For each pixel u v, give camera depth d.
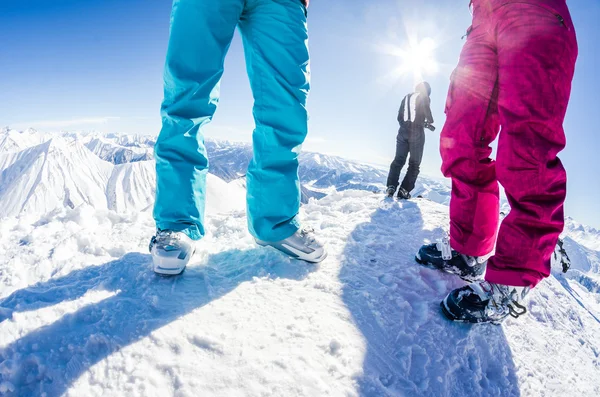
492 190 1.21
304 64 1.24
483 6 1.12
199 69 1.08
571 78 0.98
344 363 0.82
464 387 0.92
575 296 2.14
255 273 1.20
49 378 0.71
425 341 0.99
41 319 0.85
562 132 0.98
